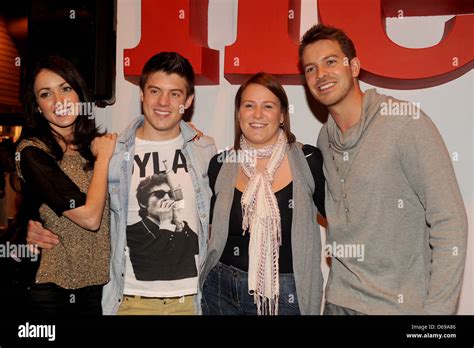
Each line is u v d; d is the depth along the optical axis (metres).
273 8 1.93
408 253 1.38
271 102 1.51
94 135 1.65
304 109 2.09
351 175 1.41
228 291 1.53
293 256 1.49
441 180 1.30
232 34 2.14
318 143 1.64
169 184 1.59
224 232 1.52
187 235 1.59
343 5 1.87
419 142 1.32
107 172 1.58
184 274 1.58
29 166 1.53
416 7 1.93
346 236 1.43
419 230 1.39
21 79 2.12
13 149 2.11
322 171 1.57
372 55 1.85
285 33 1.92
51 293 1.54
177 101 1.58
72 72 1.60
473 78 1.96
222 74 2.15
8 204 2.07
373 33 1.85
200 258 1.62
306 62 1.51
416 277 1.39
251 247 1.49
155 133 1.63
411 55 1.84
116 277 1.61
